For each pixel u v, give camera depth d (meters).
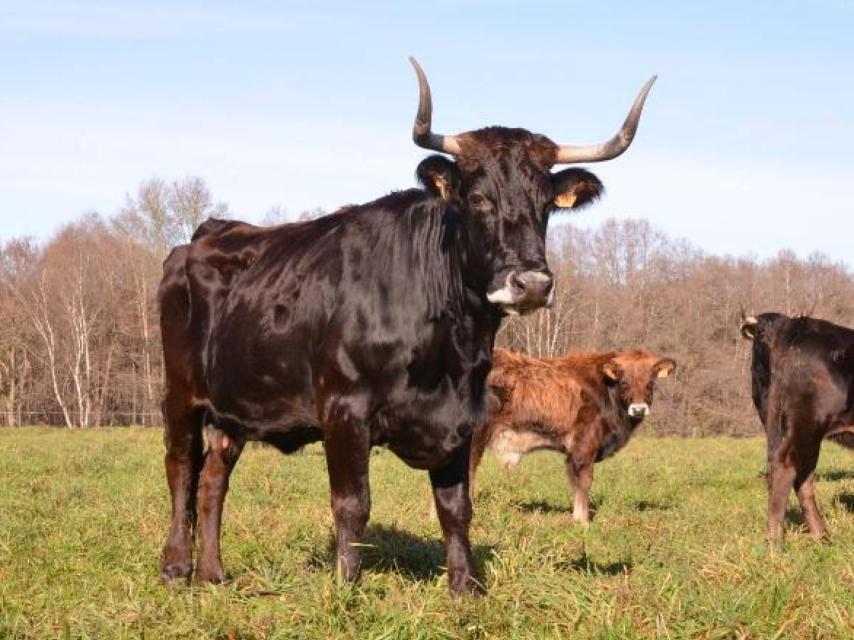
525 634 5.48
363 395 6.52
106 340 64.56
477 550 8.15
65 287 62.41
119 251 65.44
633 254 64.56
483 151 6.24
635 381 14.20
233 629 5.46
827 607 5.75
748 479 16.86
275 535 9.35
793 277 61.94
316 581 6.10
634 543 9.73
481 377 6.64
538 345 56.78
